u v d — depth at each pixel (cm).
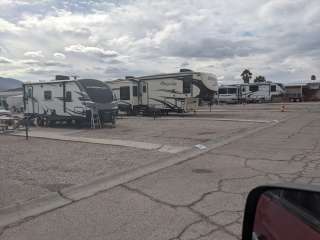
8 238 425
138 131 1659
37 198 577
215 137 1350
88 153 1028
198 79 2653
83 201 568
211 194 589
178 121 2217
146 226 453
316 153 959
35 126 2159
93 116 1919
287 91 5403
